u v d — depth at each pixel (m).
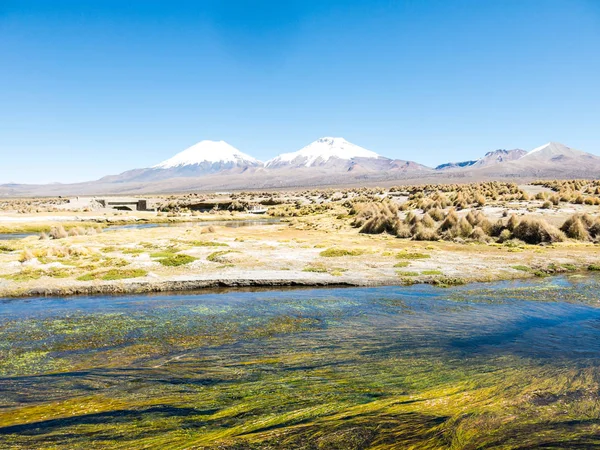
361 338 12.78
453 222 35.75
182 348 12.19
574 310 15.77
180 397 8.59
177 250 29.55
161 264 25.02
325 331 13.64
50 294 19.78
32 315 15.99
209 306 17.20
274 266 24.84
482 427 6.98
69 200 118.44
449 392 8.45
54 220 62.81
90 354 11.78
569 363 10.12
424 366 10.13
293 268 24.38
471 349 11.45
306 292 20.00
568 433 6.76
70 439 6.85
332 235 39.12
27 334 13.63
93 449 6.50
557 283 20.69
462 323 14.31
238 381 9.44
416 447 6.37
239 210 90.25
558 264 24.73
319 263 25.53
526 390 8.47
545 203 44.81
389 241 34.44
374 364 10.38
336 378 9.47
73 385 9.51
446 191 73.69
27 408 8.20
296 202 91.06
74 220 64.19
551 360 10.37
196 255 27.80
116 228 55.12
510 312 15.66
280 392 8.70
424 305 17.03
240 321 14.94
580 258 26.25
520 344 11.83
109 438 6.86
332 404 8.01
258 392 8.73
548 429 6.90
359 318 15.22
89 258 26.20
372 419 7.32
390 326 14.12
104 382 9.65
